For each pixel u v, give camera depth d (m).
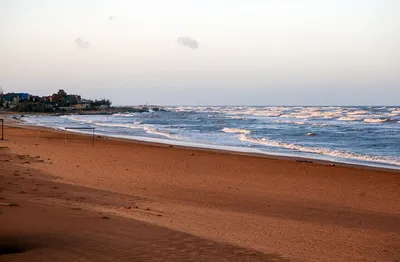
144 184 18.92
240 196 17.16
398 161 30.62
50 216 9.66
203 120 103.00
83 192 14.97
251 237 9.98
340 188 20.16
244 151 36.12
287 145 41.19
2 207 10.19
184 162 27.62
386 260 8.94
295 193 18.53
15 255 7.01
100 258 7.13
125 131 61.59
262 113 157.75
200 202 15.29
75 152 31.36
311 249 9.34
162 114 166.00
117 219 9.98
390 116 113.75
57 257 7.04
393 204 17.02
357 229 12.15
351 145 42.44
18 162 23.30
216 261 7.44
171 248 8.01
